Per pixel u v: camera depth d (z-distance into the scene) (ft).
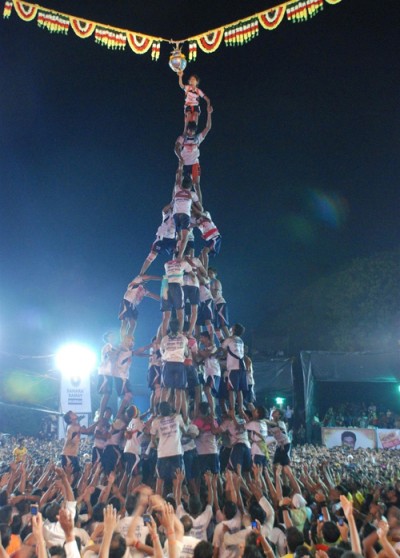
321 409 110.22
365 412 100.01
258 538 20.74
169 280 41.86
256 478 32.27
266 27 44.78
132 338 45.27
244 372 42.45
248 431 41.16
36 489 30.12
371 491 34.19
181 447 35.81
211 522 29.55
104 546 16.06
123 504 27.96
